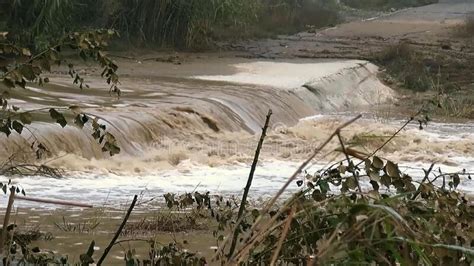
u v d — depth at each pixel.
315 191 6.84
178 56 36.56
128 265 8.11
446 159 20.89
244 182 16.92
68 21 33.66
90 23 36.03
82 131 17.61
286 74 32.97
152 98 23.78
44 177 15.31
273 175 17.78
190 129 21.20
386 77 37.38
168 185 16.23
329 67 35.44
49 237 11.03
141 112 20.64
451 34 47.72
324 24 52.72
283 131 23.41
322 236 6.34
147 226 11.80
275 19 49.28
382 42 45.31
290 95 28.45
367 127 25.61
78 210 13.12
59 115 8.03
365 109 31.66
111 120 19.06
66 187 14.94
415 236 5.10
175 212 12.64
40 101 20.89
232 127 22.88
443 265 5.52
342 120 27.31
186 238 11.02
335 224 5.72
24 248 8.43
